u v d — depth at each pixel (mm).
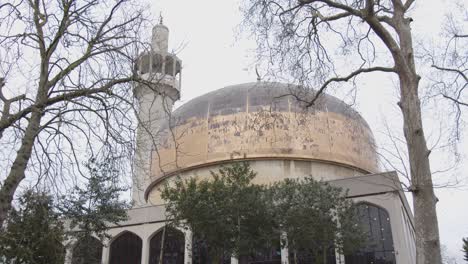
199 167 33062
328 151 32469
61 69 10906
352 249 22531
